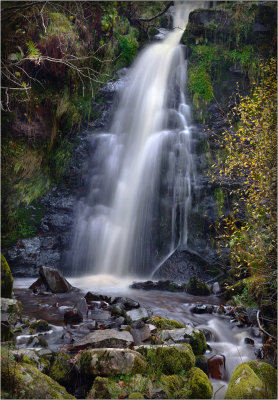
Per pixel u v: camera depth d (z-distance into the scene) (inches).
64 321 161.0
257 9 309.6
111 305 186.9
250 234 161.3
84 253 299.4
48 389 98.3
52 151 308.0
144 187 303.6
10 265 281.4
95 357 109.7
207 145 292.8
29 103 287.6
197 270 263.1
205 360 126.4
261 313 151.1
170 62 339.0
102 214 307.9
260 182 160.7
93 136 319.9
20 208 288.5
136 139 328.2
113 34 336.8
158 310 187.9
